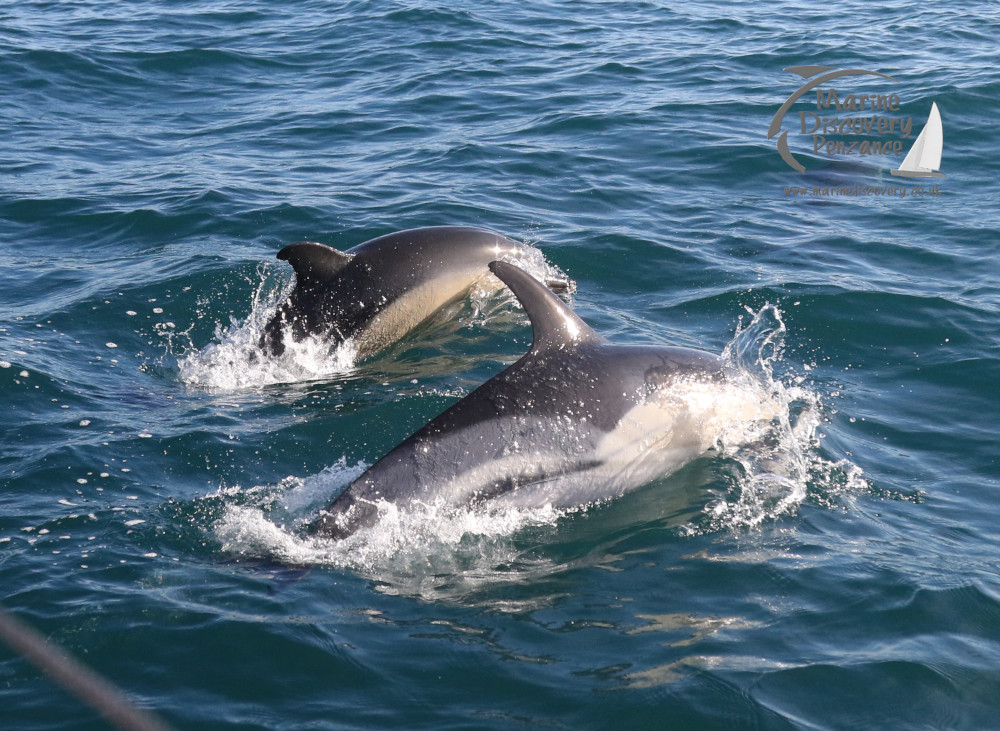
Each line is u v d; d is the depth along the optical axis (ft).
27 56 193.57
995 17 217.77
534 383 72.18
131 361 92.73
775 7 236.02
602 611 58.59
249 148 153.38
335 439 78.74
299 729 49.06
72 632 55.36
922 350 92.73
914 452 77.10
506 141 152.76
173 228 122.31
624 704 50.78
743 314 100.01
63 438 77.20
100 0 249.14
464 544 65.57
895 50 195.31
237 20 228.84
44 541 64.03
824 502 70.28
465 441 68.95
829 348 93.61
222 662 53.62
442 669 53.42
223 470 73.82
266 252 114.93
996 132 153.89
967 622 57.31
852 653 54.65
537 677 52.85
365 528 65.41
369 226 122.11
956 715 50.52
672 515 69.26
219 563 62.64
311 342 95.09
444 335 98.89
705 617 57.88
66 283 107.24
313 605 58.59
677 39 209.05
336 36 214.90
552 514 69.62
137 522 66.59
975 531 66.90
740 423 78.07
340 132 159.84
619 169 142.00
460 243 103.09
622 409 73.00
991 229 121.19
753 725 49.57
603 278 109.60
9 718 49.19
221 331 99.14
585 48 203.51
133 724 36.86
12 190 134.41
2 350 90.58
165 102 177.68
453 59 196.95
